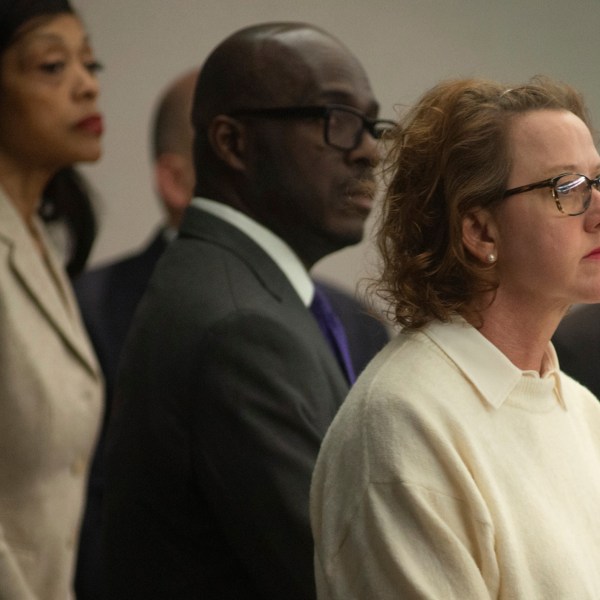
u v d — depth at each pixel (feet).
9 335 21.57
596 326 24.98
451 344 15.96
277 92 21.83
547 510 15.60
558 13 43.21
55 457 21.89
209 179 22.25
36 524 21.58
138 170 40.27
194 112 22.63
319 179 21.83
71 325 23.09
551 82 16.51
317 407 19.71
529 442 15.98
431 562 14.74
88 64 22.88
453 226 15.78
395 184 16.47
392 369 15.79
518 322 16.12
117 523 20.67
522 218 15.56
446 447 15.15
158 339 20.36
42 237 23.45
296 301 21.04
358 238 22.16
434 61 42.39
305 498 18.92
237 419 19.33
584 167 15.62
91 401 22.68
